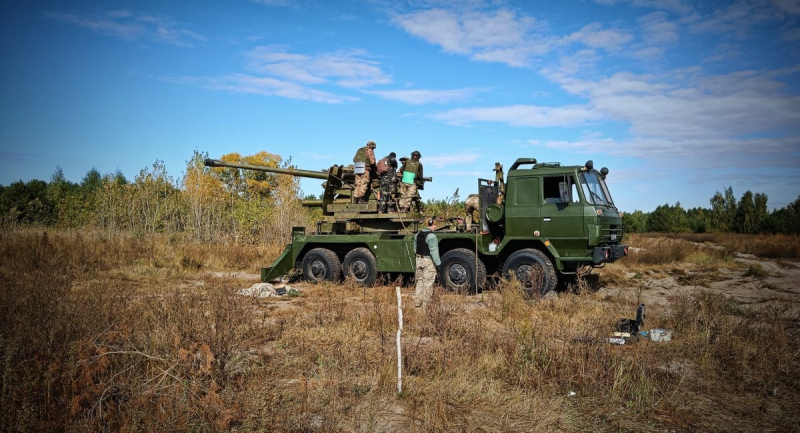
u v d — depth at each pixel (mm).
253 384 4992
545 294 10547
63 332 5312
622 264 17156
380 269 12461
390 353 6055
